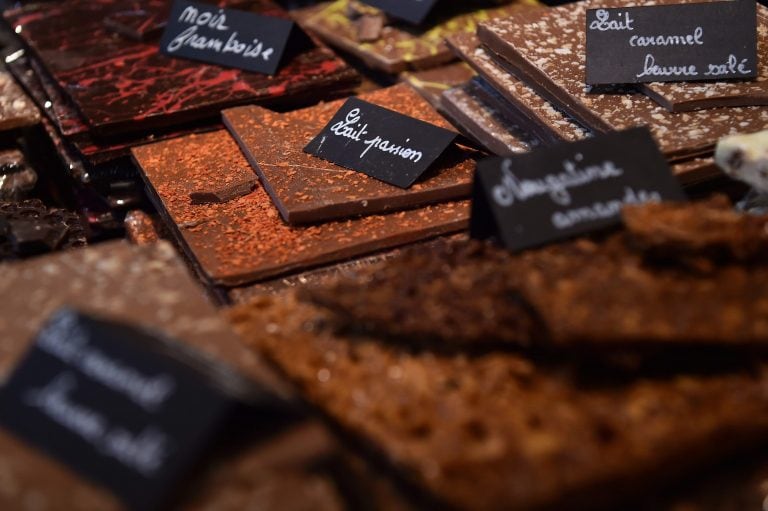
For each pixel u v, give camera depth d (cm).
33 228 71
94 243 87
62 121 85
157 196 77
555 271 59
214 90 86
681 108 74
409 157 76
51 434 54
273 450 53
